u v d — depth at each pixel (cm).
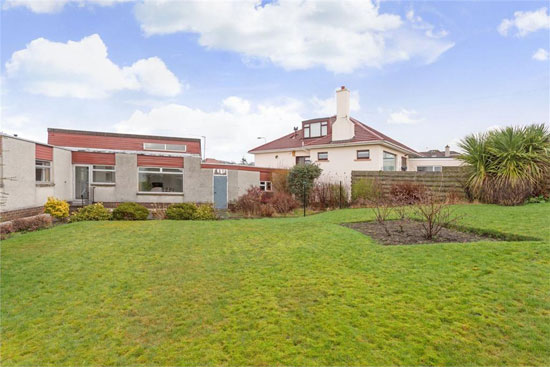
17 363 279
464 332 293
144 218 1127
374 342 286
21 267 538
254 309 362
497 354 262
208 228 895
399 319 322
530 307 328
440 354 265
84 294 425
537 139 1022
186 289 433
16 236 786
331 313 342
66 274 503
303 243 662
